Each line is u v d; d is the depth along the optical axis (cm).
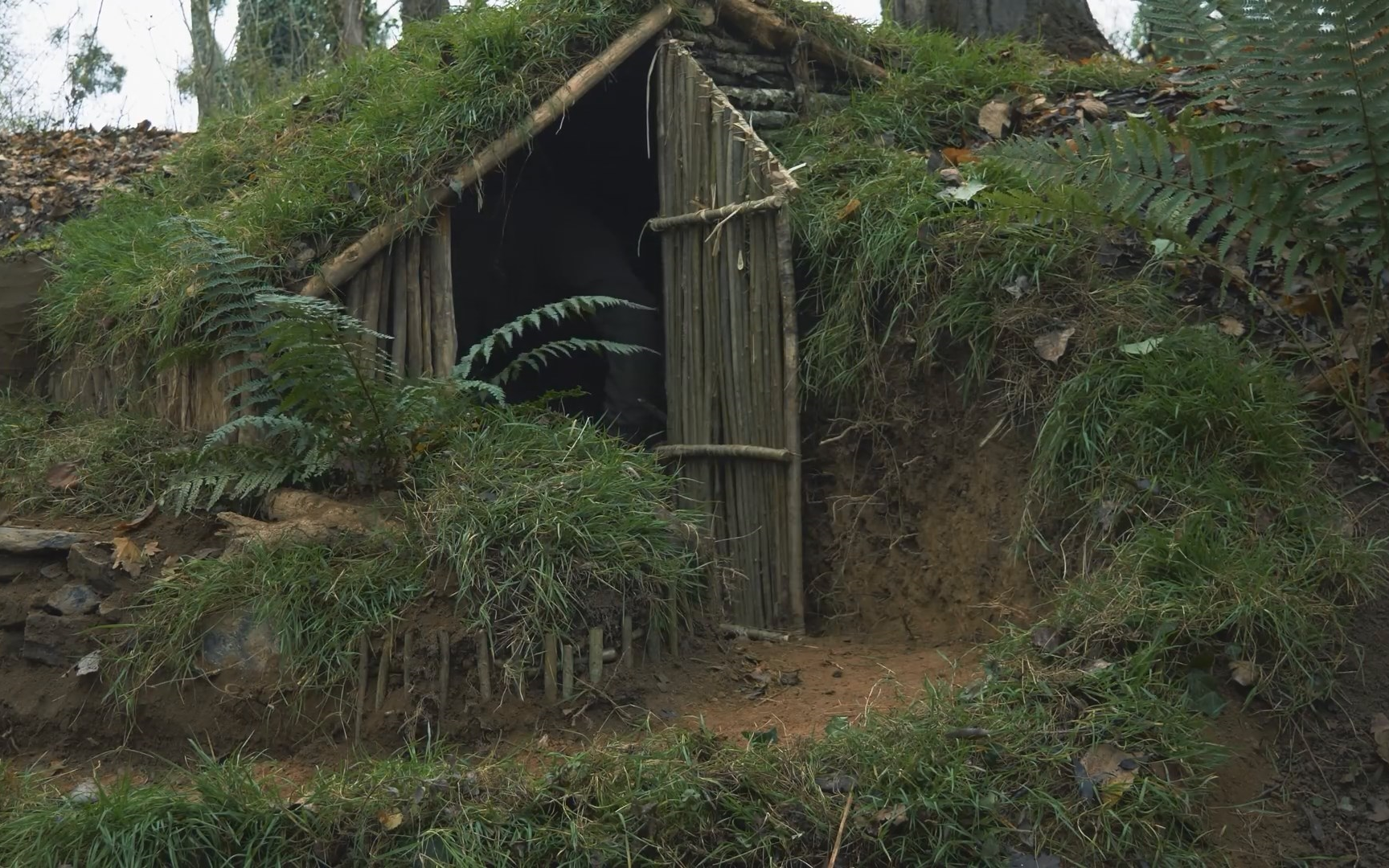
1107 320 445
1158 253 454
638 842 309
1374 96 384
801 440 518
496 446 440
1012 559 440
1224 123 432
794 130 616
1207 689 350
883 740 338
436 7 1068
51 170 841
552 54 547
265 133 686
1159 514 394
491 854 307
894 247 497
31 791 353
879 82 650
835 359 509
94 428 530
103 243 616
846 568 505
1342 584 372
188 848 312
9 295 634
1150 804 319
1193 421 405
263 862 311
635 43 563
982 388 468
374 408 425
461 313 633
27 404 600
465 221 616
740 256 511
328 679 379
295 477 446
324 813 320
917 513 488
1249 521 386
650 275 691
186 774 358
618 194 698
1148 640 359
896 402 496
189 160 709
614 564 399
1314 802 332
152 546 425
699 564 437
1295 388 420
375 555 404
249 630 390
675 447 528
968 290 474
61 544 427
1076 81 653
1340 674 356
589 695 382
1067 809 318
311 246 500
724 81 613
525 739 370
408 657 380
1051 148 445
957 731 334
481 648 378
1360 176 390
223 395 490
